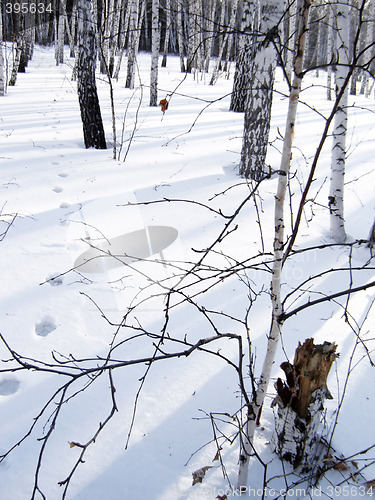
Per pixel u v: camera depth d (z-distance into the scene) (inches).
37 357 106.4
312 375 74.6
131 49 600.1
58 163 232.8
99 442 85.4
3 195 188.7
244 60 417.1
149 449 84.0
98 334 115.0
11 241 155.7
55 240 157.9
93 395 96.3
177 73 880.9
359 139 327.3
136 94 534.0
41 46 1251.2
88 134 262.1
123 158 247.1
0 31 489.4
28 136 283.7
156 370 103.4
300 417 76.9
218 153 267.3
